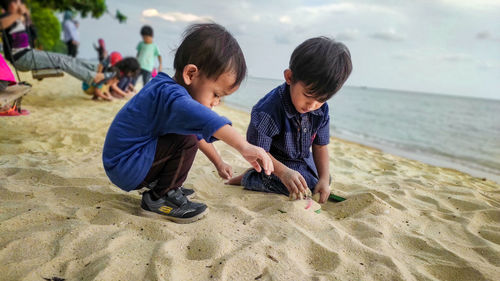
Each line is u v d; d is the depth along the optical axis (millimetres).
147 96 1435
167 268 1152
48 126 3555
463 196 2256
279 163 1814
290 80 1725
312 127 1982
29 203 1612
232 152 3156
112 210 1562
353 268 1271
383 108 20109
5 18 3355
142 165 1468
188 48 1426
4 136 3029
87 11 15641
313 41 1636
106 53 10656
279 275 1181
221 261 1214
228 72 1417
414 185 2475
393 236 1589
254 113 1872
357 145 5199
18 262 1147
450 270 1328
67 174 2068
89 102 5512
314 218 1659
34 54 4504
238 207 1702
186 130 1326
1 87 2758
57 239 1289
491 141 7859
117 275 1107
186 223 1560
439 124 12367
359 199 1922
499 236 1649
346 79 1609
